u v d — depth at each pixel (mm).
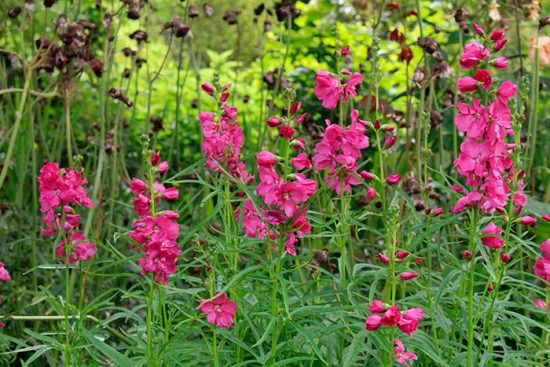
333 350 3951
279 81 6312
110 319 3951
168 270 3504
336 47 4047
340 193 3898
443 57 6027
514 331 4246
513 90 3518
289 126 3504
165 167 3611
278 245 3529
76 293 5828
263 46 8133
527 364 3938
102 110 5898
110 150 5980
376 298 4820
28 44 7859
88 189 6379
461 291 4098
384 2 6195
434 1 8016
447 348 4059
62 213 3852
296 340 3779
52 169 3826
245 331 3889
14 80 7312
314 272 4453
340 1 8031
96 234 5812
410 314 3211
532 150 5840
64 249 3924
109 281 6004
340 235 3760
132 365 3646
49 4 5902
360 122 3895
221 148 3994
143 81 9078
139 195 3578
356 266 3855
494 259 3984
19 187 6164
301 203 3602
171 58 10133
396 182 3891
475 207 3635
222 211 4301
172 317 3980
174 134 6750
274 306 3557
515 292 4137
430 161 6617
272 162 3430
